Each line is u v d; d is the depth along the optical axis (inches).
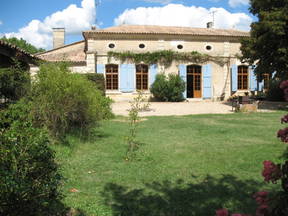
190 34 845.2
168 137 296.7
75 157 215.3
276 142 266.4
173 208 134.1
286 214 63.9
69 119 269.1
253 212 129.3
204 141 275.9
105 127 359.3
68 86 249.3
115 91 830.5
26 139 102.3
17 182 89.4
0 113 127.3
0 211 87.6
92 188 157.4
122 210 131.8
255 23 614.2
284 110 571.8
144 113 544.7
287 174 65.9
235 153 227.3
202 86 872.9
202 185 162.2
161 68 848.9
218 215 69.0
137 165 199.0
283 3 577.3
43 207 107.3
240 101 603.2
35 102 238.1
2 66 401.1
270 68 616.1
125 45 831.7
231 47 887.1
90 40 816.3
